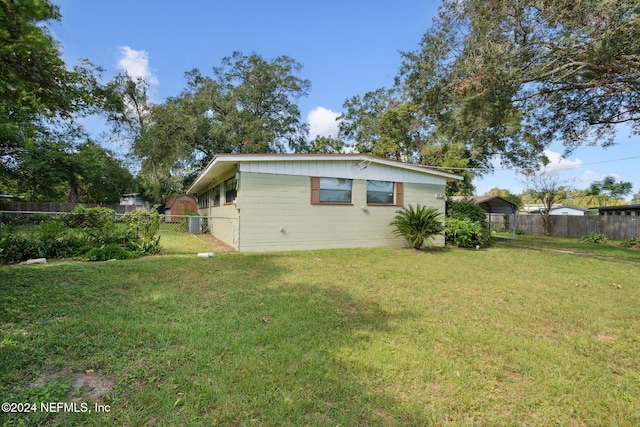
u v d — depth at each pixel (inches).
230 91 928.3
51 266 205.5
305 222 353.4
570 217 705.6
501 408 77.7
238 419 68.3
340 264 262.5
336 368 90.7
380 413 73.2
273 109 1005.2
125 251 257.9
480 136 431.8
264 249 331.6
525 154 735.7
